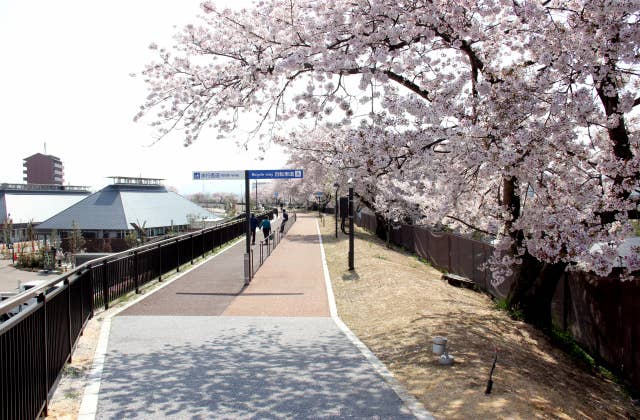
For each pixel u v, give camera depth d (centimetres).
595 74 775
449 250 1834
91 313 916
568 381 754
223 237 2636
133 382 588
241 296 1224
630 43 730
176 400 531
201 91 983
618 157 838
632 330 802
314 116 917
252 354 720
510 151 757
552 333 988
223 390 563
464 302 1178
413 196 1594
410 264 2056
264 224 2628
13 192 9025
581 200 834
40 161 14425
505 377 619
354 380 600
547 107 796
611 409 682
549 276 1005
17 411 405
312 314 1035
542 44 790
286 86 966
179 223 6338
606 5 704
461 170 966
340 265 1830
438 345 678
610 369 870
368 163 854
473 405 516
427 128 802
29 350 441
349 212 1689
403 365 664
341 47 889
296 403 525
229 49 980
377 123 823
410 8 853
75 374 614
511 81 778
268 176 1449
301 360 689
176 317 978
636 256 744
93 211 5872
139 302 1121
